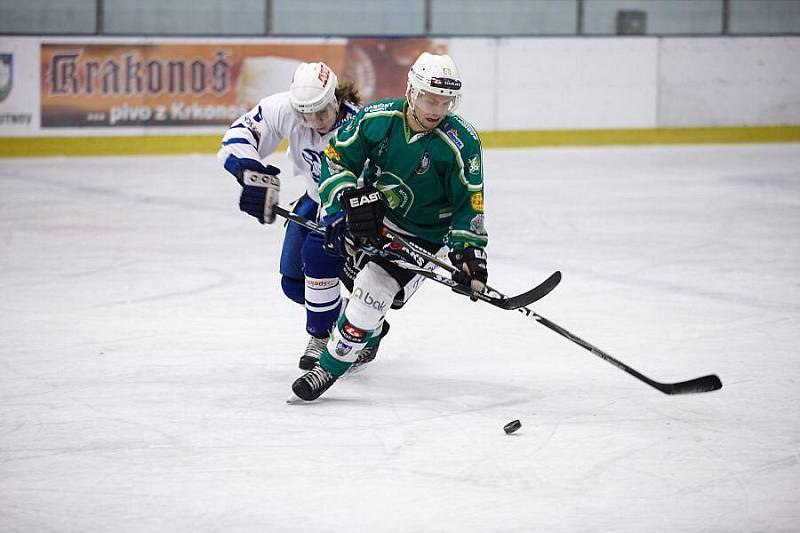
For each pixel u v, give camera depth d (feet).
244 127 45.65
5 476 35.06
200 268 74.23
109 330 56.13
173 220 95.20
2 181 118.62
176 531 30.76
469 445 38.42
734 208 103.91
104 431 39.75
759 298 64.80
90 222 93.20
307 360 47.75
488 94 157.48
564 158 147.74
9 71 138.92
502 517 31.91
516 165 139.44
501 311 60.90
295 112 45.27
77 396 44.24
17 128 140.15
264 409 42.60
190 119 146.92
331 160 41.06
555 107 160.45
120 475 35.22
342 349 42.52
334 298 47.21
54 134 141.90
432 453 37.52
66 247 81.51
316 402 43.62
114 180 120.98
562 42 159.43
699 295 65.72
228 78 147.95
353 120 40.93
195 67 146.41
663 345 53.57
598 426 40.65
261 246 83.25
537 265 76.07
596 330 56.70
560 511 32.40
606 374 48.11
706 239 86.99
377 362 50.21
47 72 140.36
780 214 100.22
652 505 32.94
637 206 105.40
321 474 35.42
